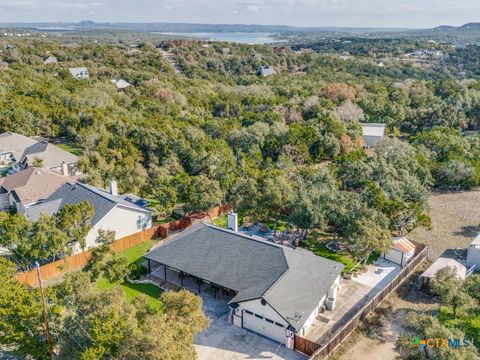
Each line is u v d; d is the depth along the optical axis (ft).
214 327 104.37
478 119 332.39
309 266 112.98
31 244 116.16
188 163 216.33
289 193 148.56
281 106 320.09
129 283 122.62
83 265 130.31
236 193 160.45
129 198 172.04
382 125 296.92
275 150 243.40
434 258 142.92
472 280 110.52
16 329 83.56
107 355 72.43
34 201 165.17
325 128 265.13
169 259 121.49
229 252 118.62
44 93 307.99
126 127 243.40
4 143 234.99
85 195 154.71
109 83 365.81
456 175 210.18
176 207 173.99
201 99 357.61
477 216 180.96
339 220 140.36
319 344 92.53
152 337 69.21
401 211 149.69
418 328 90.12
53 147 224.12
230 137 257.55
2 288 90.99
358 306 114.11
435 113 320.29
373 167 188.24
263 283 106.11
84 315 78.13
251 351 96.17
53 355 82.89
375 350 97.91
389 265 135.95
